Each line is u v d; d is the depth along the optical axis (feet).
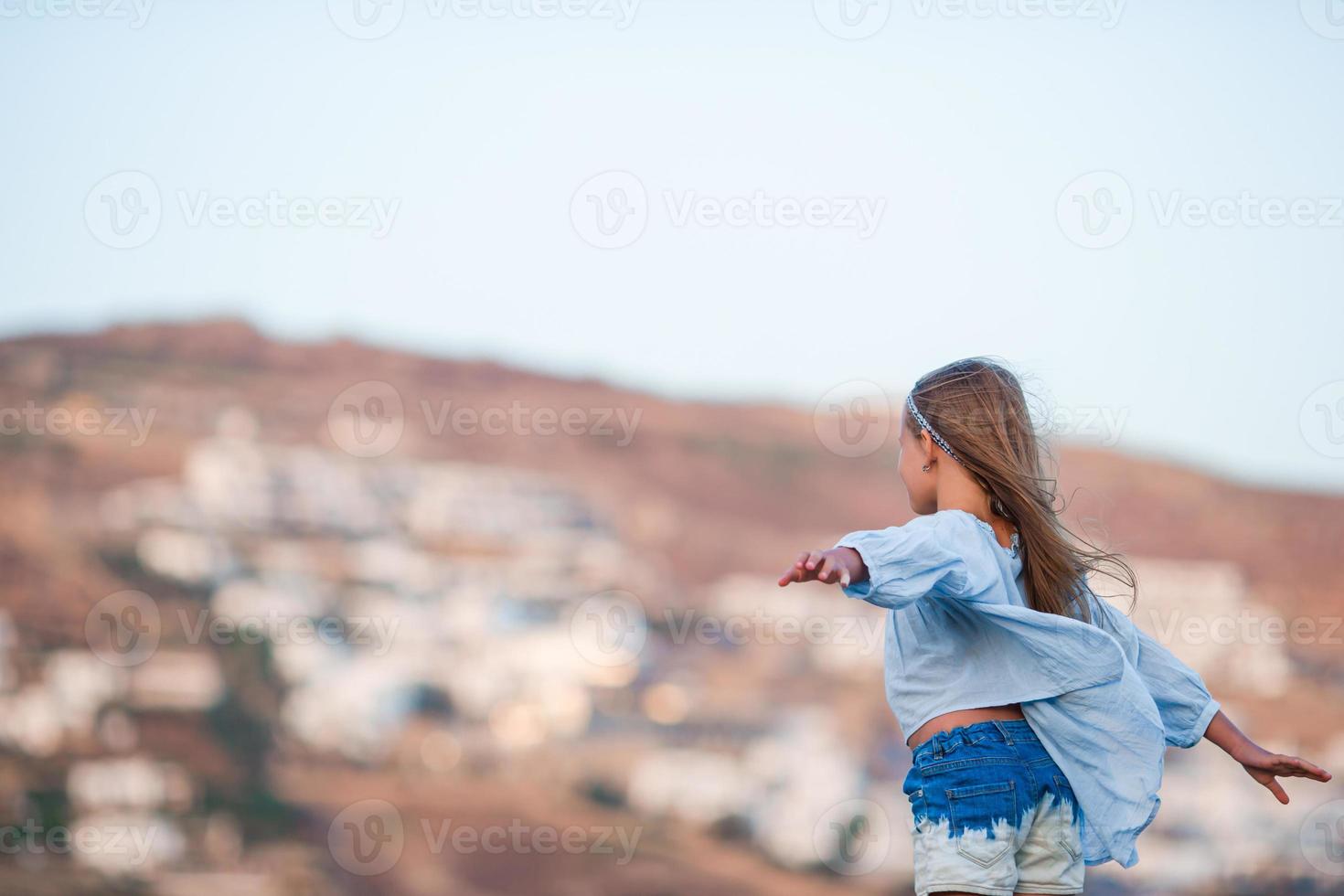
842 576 5.00
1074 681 5.64
